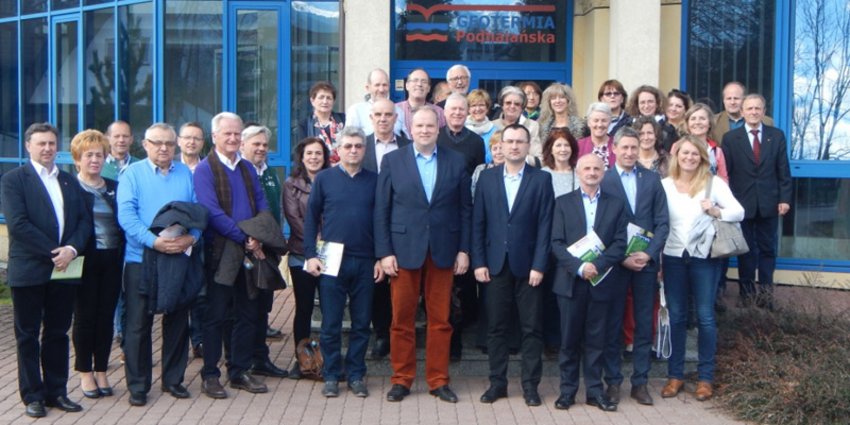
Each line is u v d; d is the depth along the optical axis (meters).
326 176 6.81
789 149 10.33
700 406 6.69
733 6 10.39
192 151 7.52
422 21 11.04
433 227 6.64
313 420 6.33
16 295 6.25
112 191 6.73
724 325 7.79
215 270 6.73
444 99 9.02
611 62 10.14
